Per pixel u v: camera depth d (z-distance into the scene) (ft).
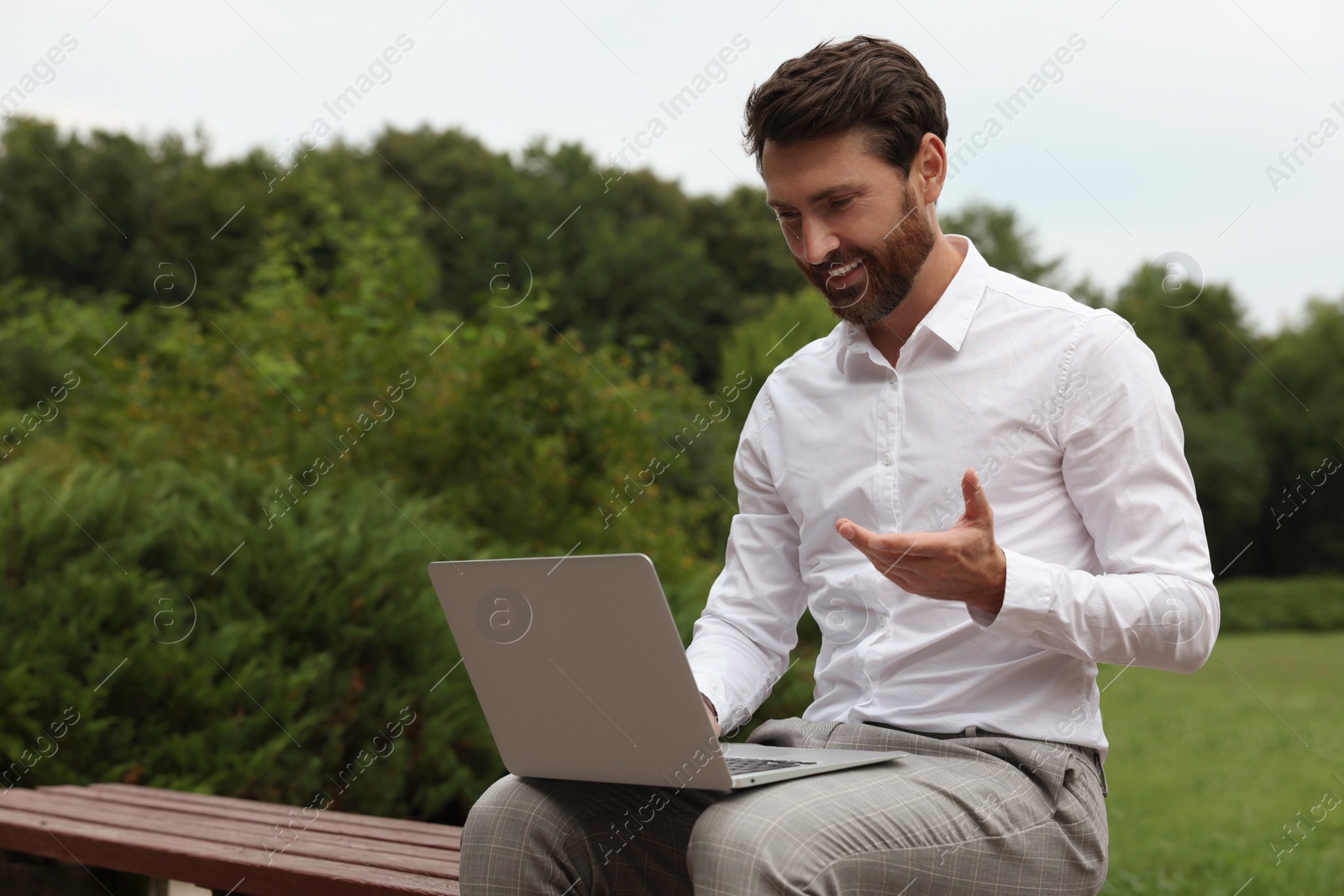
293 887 6.34
